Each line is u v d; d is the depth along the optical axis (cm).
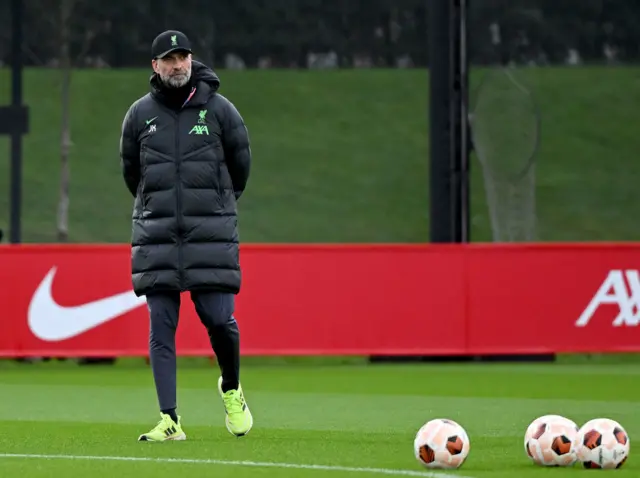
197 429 3053
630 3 10912
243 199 12344
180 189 2711
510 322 5244
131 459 2428
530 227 6031
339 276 5219
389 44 10706
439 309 5241
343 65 10588
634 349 5234
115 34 9906
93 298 5159
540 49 10775
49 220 11731
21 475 2214
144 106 2731
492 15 10719
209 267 2725
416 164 13050
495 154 6050
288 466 2317
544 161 13088
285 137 13438
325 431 3031
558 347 5234
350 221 12075
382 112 13900
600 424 2305
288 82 14325
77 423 3256
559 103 13988
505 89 6059
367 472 2236
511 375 4856
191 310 5116
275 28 10312
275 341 5181
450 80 5625
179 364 5372
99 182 12412
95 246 5166
